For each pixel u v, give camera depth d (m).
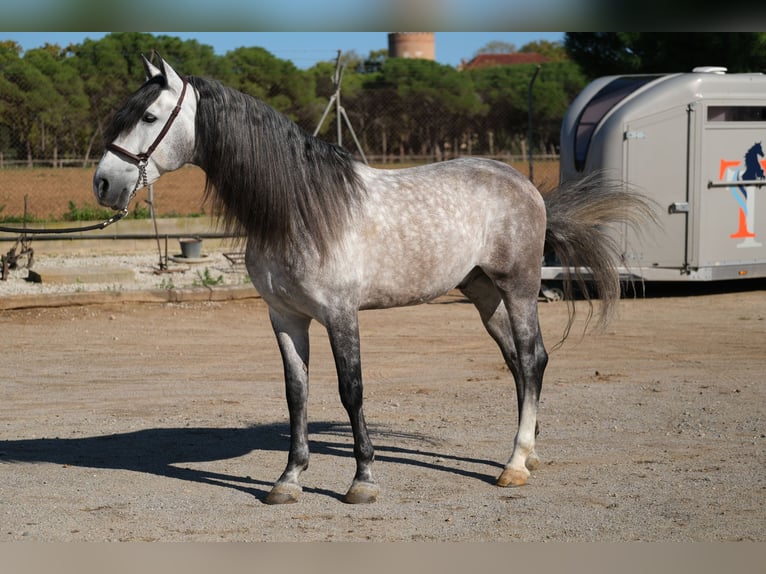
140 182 4.71
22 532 4.50
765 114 12.91
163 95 4.71
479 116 34.72
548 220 5.72
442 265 5.15
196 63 22.47
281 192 4.70
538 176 24.52
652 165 12.47
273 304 4.95
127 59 20.03
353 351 4.86
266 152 4.71
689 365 8.75
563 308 12.29
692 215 12.62
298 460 5.08
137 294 12.28
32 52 19.58
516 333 5.43
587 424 6.64
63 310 11.81
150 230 16.58
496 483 5.26
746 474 5.36
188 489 5.26
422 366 8.95
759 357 9.09
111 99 19.89
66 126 20.72
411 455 5.91
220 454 6.03
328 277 4.77
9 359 9.34
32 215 17.33
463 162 5.53
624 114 12.34
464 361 9.18
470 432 6.49
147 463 5.81
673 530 4.47
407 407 7.29
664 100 12.44
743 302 12.58
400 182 5.18
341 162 4.95
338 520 4.69
